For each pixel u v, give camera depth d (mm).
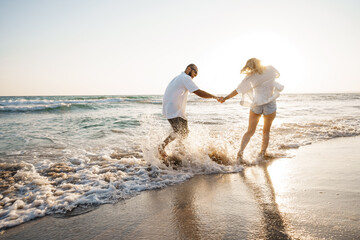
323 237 1604
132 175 3223
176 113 3559
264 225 1819
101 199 2441
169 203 2330
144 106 19625
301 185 2697
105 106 18656
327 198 2295
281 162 3773
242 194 2504
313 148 4758
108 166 3654
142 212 2146
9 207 2250
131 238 1722
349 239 1568
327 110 15391
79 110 15539
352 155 4125
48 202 2332
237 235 1693
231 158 3865
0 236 1796
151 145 4023
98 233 1809
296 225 1790
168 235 1741
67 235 1793
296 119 10102
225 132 6469
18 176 3170
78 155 4406
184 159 3688
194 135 4570
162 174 3270
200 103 26328
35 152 4648
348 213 1961
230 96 3832
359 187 2588
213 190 2656
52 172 3342
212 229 1797
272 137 5879
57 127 7992
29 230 1881
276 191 2549
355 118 9992
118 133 6867
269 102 3738
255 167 3555
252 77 3691
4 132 6941
